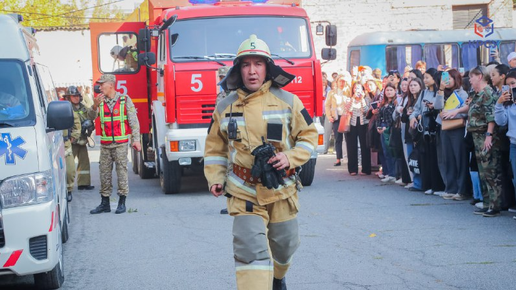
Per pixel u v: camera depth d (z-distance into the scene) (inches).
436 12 1311.5
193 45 486.0
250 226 195.8
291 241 205.8
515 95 356.8
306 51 492.7
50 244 243.0
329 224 375.2
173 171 508.1
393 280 261.1
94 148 1020.5
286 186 201.5
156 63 530.0
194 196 502.3
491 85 388.8
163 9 544.4
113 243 348.8
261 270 192.1
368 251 309.3
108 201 444.5
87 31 1768.0
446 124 426.0
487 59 1024.2
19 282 284.5
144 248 334.3
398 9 1310.3
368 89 586.2
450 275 265.6
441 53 1015.6
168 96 478.0
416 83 458.0
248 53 196.2
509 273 266.1
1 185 238.2
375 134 546.6
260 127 200.4
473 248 307.7
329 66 1309.1
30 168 242.2
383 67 1003.9
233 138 199.9
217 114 205.2
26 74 271.1
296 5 532.1
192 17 488.7
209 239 348.5
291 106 202.4
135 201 487.2
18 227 237.5
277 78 201.6
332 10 1301.7
